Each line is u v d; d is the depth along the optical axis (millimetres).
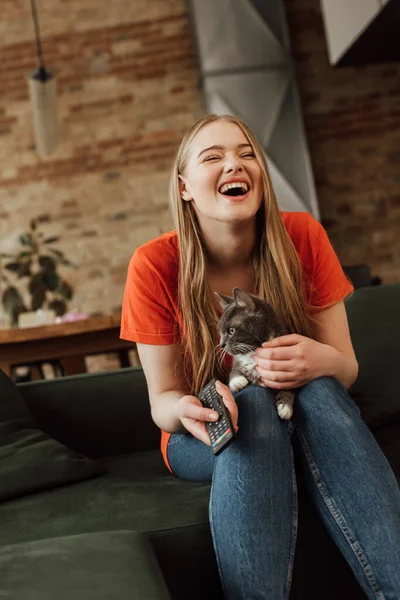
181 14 6254
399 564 1145
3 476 1609
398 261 6301
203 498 1368
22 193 6086
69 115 6156
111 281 6129
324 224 6273
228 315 1479
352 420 1275
